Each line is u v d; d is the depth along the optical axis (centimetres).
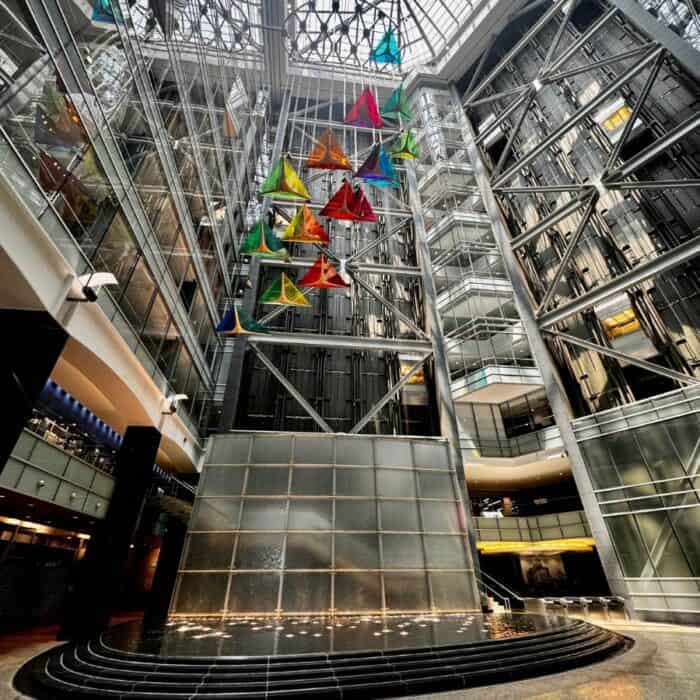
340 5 3703
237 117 2678
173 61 1659
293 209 3244
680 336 2045
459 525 1773
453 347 2658
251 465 1794
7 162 717
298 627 1180
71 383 1353
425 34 3900
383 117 3991
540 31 3428
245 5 2817
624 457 1888
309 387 2698
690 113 2305
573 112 2930
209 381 2336
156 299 1511
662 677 695
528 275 2855
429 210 3300
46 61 827
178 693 637
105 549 1327
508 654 816
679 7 2181
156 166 1492
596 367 2309
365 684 675
